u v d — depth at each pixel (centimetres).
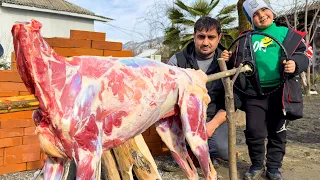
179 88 251
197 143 255
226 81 279
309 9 1388
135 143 288
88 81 207
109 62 224
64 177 220
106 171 292
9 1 1458
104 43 379
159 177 294
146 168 291
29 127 358
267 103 355
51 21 1603
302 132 635
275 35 343
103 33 378
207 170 262
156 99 237
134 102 225
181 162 279
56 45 354
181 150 280
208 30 357
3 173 347
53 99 194
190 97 256
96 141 207
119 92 218
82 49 367
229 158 278
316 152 484
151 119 243
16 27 186
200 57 373
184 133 255
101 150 211
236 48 356
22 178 339
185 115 253
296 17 1376
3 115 345
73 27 1675
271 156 367
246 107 365
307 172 396
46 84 193
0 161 346
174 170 384
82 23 1708
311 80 1500
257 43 347
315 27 1523
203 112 263
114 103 216
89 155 203
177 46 1303
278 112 353
